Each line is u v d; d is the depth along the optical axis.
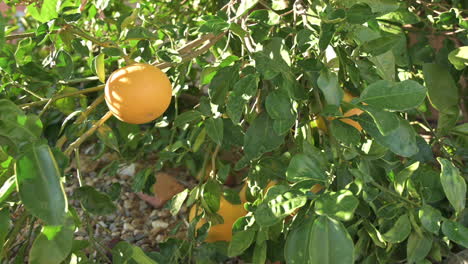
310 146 0.92
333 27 0.90
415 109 1.15
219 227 1.13
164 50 0.97
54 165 0.76
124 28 0.94
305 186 0.85
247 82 0.92
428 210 0.93
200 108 1.03
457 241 0.90
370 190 0.90
